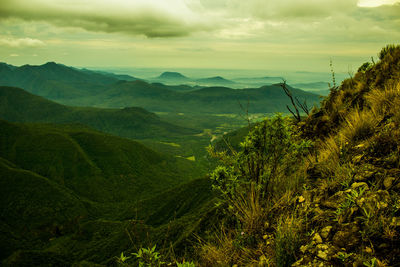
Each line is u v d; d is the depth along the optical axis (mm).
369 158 2484
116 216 120000
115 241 79062
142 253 1824
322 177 2729
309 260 1721
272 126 2953
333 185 2365
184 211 88312
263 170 2930
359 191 2043
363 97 4922
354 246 1639
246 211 2566
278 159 2998
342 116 4742
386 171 2123
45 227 111312
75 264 56438
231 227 2865
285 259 1844
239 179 2922
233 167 2922
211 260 2391
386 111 3424
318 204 2244
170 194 109000
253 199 2625
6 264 66375
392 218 1619
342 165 2598
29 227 110062
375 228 1612
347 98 5449
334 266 1587
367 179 2180
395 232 1548
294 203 2404
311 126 4996
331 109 5465
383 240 1566
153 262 1817
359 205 1842
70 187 155000
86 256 76000
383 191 1856
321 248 1746
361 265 1504
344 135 3365
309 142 3139
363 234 1644
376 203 1773
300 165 3219
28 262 68875
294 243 1898
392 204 1734
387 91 3889
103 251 75500
